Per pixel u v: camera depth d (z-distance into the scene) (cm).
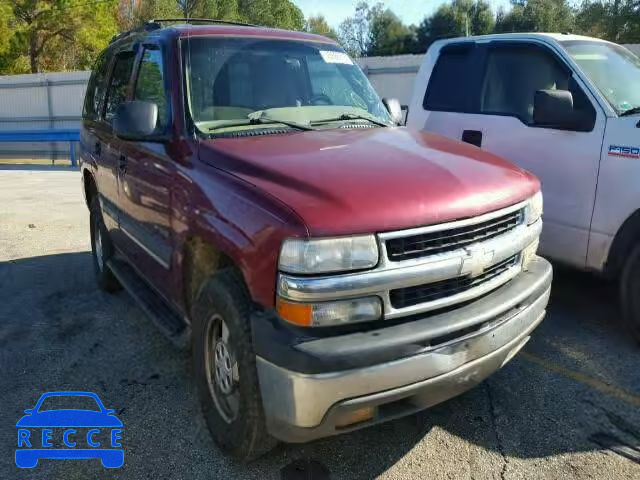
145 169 385
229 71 385
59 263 666
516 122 518
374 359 247
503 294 301
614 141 443
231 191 287
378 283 253
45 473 302
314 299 246
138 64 438
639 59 550
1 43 2856
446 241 273
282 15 4522
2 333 473
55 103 2269
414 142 353
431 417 348
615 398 367
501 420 344
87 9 3027
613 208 441
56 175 1499
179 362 419
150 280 413
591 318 486
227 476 297
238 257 271
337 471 300
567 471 300
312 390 242
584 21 3120
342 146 329
